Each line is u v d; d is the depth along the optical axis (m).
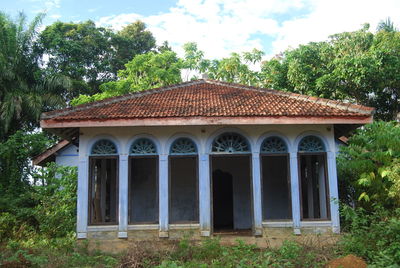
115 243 10.54
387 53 17.16
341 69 17.89
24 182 16.58
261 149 11.16
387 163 10.55
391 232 7.78
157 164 11.02
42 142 17.16
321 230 10.61
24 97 19.06
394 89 18.66
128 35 30.38
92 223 10.68
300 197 10.88
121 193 10.78
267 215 15.02
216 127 11.14
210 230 10.59
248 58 24.80
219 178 16.42
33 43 21.59
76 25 26.19
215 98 12.32
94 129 11.05
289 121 10.39
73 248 10.24
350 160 11.77
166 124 10.36
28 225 12.66
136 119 10.36
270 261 8.34
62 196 13.19
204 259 8.91
